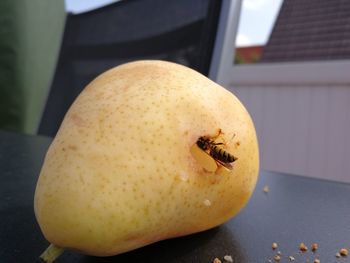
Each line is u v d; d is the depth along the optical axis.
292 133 0.47
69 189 0.07
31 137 0.22
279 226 0.10
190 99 0.08
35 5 0.27
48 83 0.30
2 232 0.09
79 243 0.07
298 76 0.46
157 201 0.07
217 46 0.22
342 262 0.08
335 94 0.44
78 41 0.31
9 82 0.27
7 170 0.14
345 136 0.43
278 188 0.14
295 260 0.08
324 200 0.13
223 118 0.09
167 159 0.08
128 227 0.07
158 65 0.09
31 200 0.11
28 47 0.27
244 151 0.09
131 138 0.07
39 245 0.08
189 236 0.09
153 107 0.08
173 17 0.25
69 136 0.08
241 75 0.51
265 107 0.49
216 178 0.08
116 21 0.29
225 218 0.10
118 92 0.08
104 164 0.07
